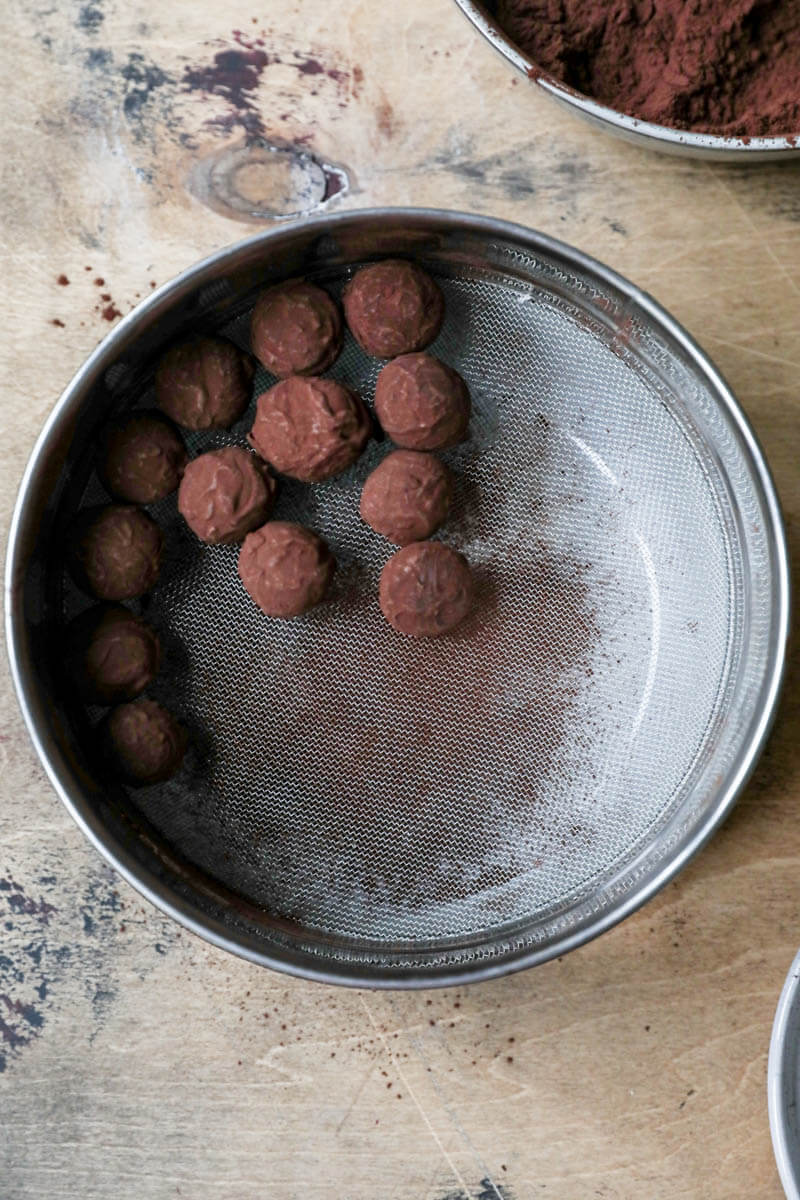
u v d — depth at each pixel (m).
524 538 0.61
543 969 0.64
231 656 0.61
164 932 0.64
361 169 0.64
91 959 0.64
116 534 0.59
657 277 0.63
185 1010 0.64
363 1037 0.64
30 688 0.58
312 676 0.62
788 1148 0.60
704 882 0.63
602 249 0.63
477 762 0.62
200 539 0.60
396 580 0.59
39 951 0.64
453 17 0.63
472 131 0.64
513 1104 0.64
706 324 0.63
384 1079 0.64
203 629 0.61
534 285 0.60
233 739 0.62
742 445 0.58
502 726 0.62
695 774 0.61
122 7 0.64
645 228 0.63
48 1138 0.64
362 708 0.62
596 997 0.64
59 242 0.64
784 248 0.63
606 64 0.62
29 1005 0.64
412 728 0.62
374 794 0.62
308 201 0.64
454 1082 0.64
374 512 0.59
